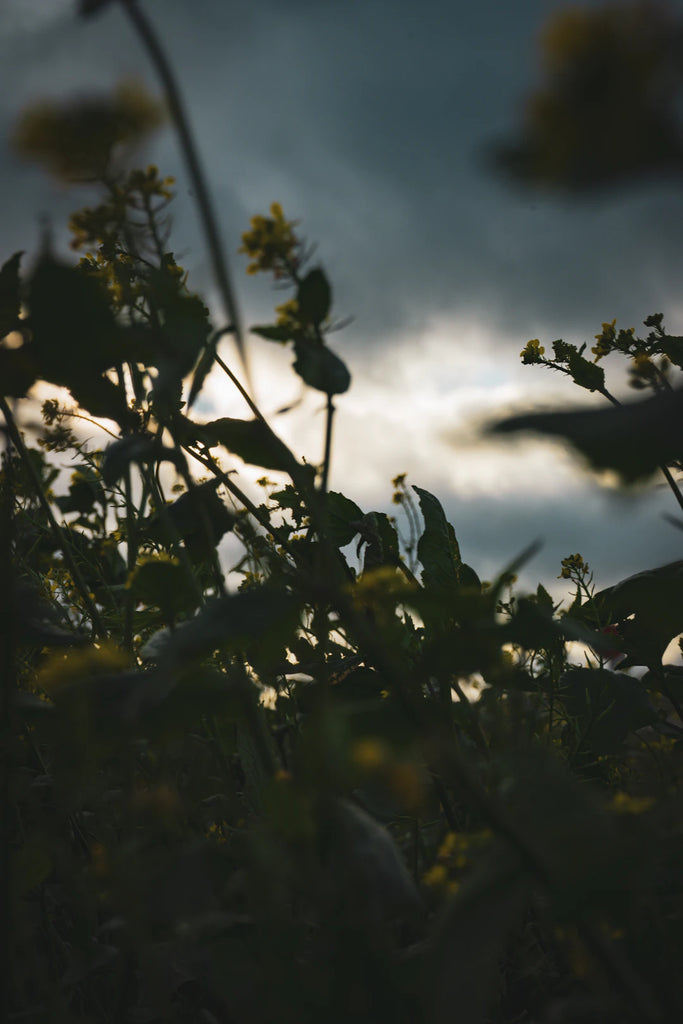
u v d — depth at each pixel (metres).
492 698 1.05
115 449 0.91
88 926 0.97
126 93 0.52
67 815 1.13
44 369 0.85
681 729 1.46
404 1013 0.63
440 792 1.13
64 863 0.92
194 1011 1.10
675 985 0.73
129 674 0.88
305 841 0.66
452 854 0.78
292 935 0.69
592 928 0.61
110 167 0.55
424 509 1.48
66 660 0.88
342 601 0.70
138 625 1.31
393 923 0.93
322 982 0.67
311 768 0.66
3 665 0.86
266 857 0.66
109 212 0.79
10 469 1.01
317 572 0.81
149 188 0.80
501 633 0.87
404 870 0.68
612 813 0.70
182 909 0.75
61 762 0.87
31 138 0.51
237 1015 0.73
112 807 1.17
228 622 0.77
